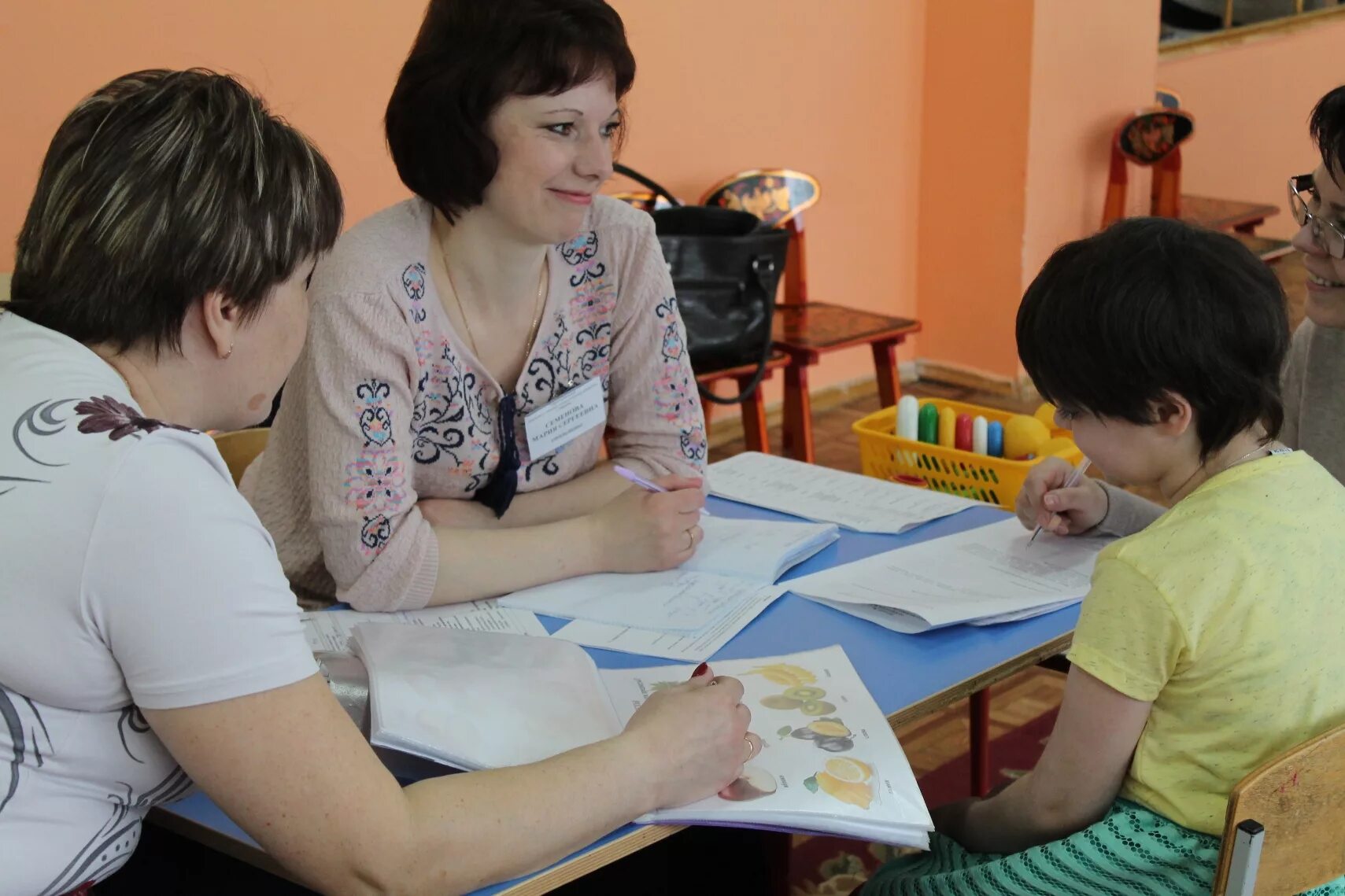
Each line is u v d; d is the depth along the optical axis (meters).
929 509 1.70
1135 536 1.09
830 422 4.42
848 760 1.09
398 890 0.92
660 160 3.89
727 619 1.38
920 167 4.71
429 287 1.49
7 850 0.89
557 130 1.38
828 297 4.55
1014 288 4.55
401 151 1.43
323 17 3.11
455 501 1.61
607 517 1.51
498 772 0.98
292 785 0.89
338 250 1.46
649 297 1.65
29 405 0.88
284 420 1.57
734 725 1.07
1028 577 1.46
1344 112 1.34
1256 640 1.03
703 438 1.74
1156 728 1.09
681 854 1.53
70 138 0.93
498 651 1.21
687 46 3.85
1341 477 1.60
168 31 2.87
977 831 1.26
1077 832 1.13
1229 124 6.17
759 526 1.63
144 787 0.95
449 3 1.37
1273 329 1.05
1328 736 0.97
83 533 0.84
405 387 1.46
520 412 1.61
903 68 4.54
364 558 1.42
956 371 4.81
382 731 1.02
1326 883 1.05
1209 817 1.07
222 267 0.92
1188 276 1.05
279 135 0.97
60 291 0.92
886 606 1.36
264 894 1.17
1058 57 4.37
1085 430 1.15
